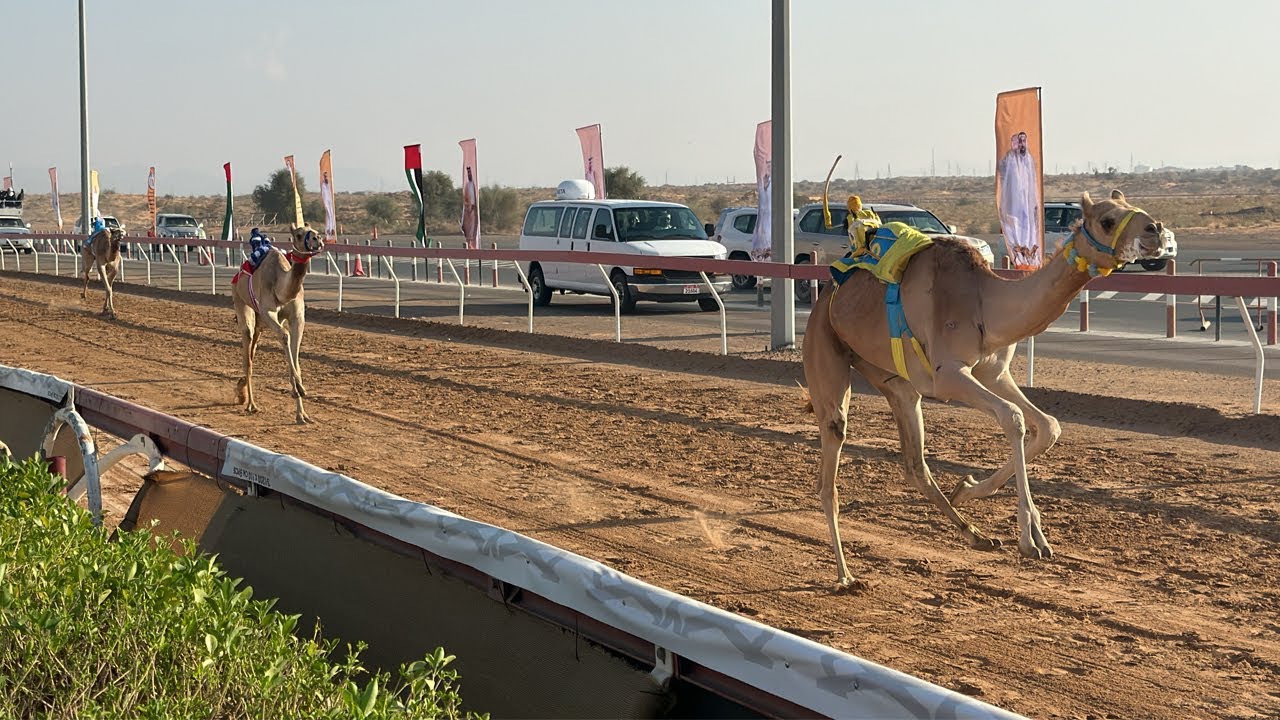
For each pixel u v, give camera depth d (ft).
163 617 12.94
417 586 15.78
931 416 38.27
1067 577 22.31
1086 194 19.15
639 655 12.40
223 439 19.99
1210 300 81.71
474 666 14.60
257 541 19.07
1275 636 19.06
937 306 20.51
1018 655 18.51
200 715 11.75
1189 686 17.21
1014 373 48.29
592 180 87.81
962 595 21.44
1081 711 16.42
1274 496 27.53
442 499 29.09
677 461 32.86
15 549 15.02
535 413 40.91
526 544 13.78
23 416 27.71
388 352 58.34
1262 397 40.91
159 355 58.54
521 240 86.17
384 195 427.74
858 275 22.21
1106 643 18.97
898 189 505.66
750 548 24.59
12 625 13.07
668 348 55.77
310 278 121.70
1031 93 44.37
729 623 11.00
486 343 61.67
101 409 23.77
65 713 12.16
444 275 124.98
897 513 27.04
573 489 29.94
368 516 16.44
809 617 20.35
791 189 53.57
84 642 13.12
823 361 22.65
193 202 443.32
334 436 37.50
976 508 27.22
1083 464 31.19
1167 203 323.16
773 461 32.55
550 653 13.57
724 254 79.71
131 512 21.90
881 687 9.43
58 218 168.96
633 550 24.57
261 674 12.09
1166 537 24.64
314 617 17.57
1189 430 35.17
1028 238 45.06
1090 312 74.90
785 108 52.95
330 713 10.89
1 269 135.85
